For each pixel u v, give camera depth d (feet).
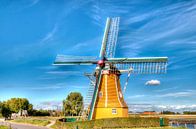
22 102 432.25
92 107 160.35
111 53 166.30
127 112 165.58
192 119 191.21
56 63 170.71
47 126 192.03
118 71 165.89
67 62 169.89
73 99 338.54
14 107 425.28
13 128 175.83
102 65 163.32
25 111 442.50
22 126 201.87
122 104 160.66
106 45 168.14
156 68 164.35
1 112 409.28
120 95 163.12
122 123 152.05
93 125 151.74
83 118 163.22
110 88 160.66
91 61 167.02
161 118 157.38
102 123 151.74
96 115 158.61
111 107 157.89
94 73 165.37
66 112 339.98
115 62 165.07
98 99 160.35
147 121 154.92
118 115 157.48
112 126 151.12
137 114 187.62
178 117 204.95
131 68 165.58
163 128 142.61
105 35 170.19
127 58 165.07
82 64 169.17
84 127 152.35
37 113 444.55
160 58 164.14
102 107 158.40
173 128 144.66
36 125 215.72
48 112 440.04
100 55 165.99
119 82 166.81
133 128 145.28
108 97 159.63
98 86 161.79
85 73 165.78
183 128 148.25
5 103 423.23
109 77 161.68
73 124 156.25
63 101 342.03
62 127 163.53
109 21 172.86
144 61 165.27
